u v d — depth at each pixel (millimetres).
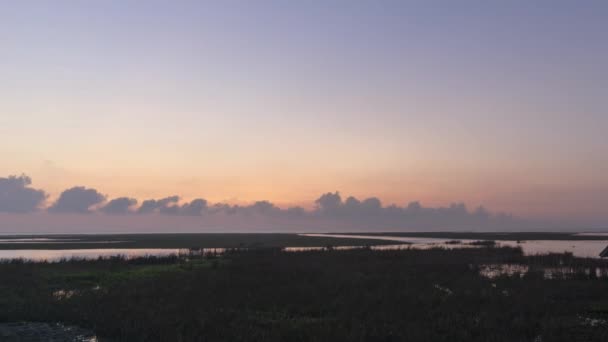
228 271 41344
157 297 27844
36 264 48156
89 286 33875
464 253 64938
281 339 18422
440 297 27422
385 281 34375
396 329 19719
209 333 19094
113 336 18906
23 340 18422
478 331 19641
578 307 24875
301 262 50406
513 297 27484
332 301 26562
